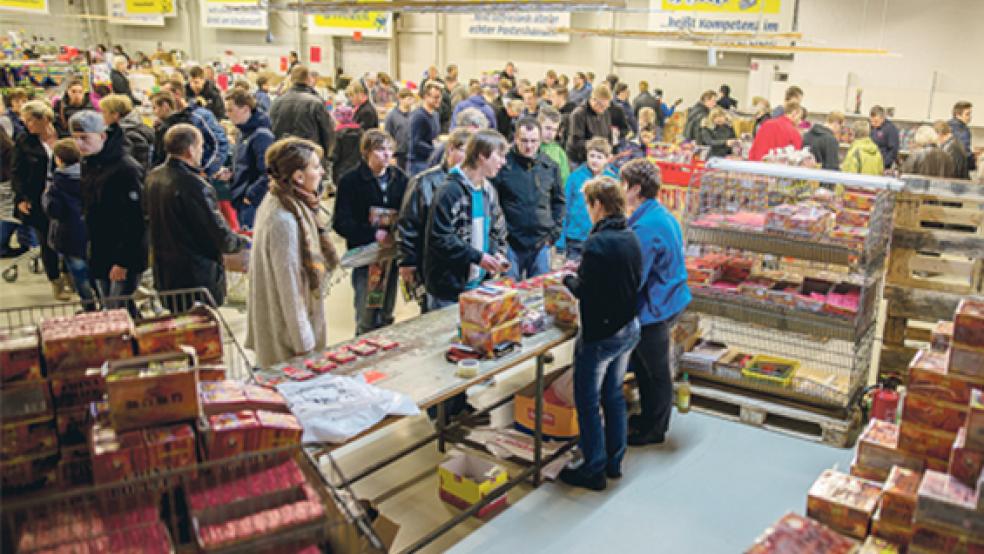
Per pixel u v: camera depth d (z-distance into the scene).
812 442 4.18
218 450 1.93
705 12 13.15
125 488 1.85
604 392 3.63
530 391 4.02
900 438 2.57
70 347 2.01
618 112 8.42
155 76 12.09
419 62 17.66
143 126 6.24
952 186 4.46
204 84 10.20
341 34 17.73
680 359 4.65
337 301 6.41
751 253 4.96
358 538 1.88
